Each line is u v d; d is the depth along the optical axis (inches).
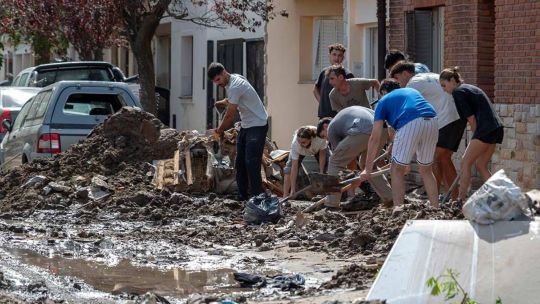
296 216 738.2
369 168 702.5
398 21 1127.6
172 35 1927.9
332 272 577.3
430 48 1098.7
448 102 781.9
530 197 463.5
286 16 1423.5
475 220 451.5
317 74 1429.6
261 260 624.1
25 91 1412.4
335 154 784.9
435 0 1061.1
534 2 922.1
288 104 1444.4
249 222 773.3
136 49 1304.1
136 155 982.4
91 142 994.7
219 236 726.5
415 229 457.7
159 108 1945.1
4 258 639.1
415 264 443.5
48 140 1046.4
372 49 1259.2
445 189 797.2
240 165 880.3
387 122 707.4
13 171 977.5
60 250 673.6
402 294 434.0
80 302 504.7
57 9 1405.0
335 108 875.4
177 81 1909.4
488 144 739.4
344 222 719.7
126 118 996.6
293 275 565.0
